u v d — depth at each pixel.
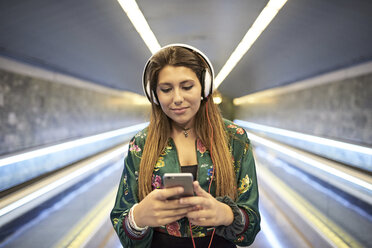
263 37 7.80
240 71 15.07
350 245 2.77
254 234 1.08
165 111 1.05
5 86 4.75
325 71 7.30
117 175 5.86
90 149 7.87
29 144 5.48
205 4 6.01
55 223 3.26
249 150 1.20
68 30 5.20
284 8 5.49
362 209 3.34
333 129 7.04
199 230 1.12
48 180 4.27
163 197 0.87
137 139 1.21
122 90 13.83
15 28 4.29
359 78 5.82
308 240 3.05
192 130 1.19
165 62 0.99
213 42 9.68
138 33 7.07
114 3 4.98
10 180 3.93
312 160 5.54
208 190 1.12
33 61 5.46
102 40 6.52
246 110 23.86
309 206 3.84
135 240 1.03
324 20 5.26
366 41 5.12
